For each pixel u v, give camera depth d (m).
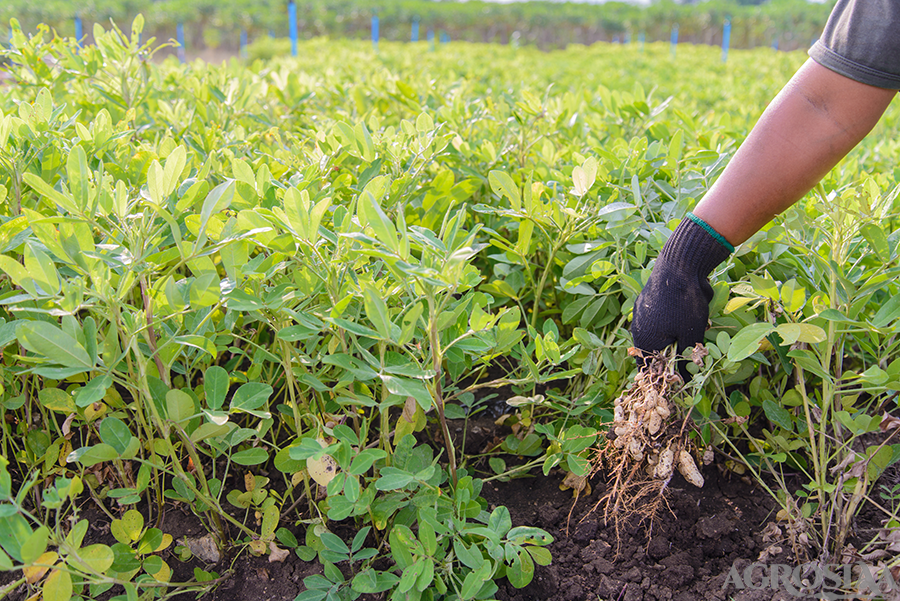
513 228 2.01
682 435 1.51
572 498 1.78
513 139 2.70
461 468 1.66
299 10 28.25
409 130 1.96
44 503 1.08
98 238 1.62
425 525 1.33
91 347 1.17
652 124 2.44
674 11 31.59
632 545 1.63
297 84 3.34
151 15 26.23
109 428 1.26
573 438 1.62
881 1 1.25
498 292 1.88
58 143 1.79
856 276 1.52
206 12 27.50
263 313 1.46
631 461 1.58
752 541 1.64
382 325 1.17
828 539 1.58
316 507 1.57
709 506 1.75
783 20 29.09
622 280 1.69
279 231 1.43
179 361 1.70
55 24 23.05
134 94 2.77
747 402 1.69
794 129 1.36
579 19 32.22
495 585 1.42
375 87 3.60
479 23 31.56
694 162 2.26
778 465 1.84
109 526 1.65
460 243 1.29
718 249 1.47
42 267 1.12
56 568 1.14
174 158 1.22
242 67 3.58
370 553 1.44
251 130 2.93
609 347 1.75
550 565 1.59
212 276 1.20
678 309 1.48
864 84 1.29
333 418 1.57
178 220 1.60
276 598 1.50
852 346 2.08
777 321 1.62
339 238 1.35
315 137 2.26
